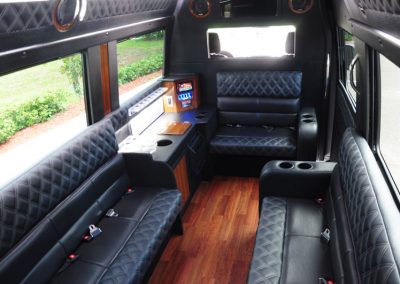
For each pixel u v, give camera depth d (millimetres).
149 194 3244
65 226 2531
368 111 2570
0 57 1969
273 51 4520
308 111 4422
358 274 1782
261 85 4473
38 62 2316
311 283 2168
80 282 2285
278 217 2791
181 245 3346
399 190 2141
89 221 2758
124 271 2369
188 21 4637
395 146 2465
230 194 4164
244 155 4391
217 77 4648
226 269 3020
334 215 2469
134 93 4086
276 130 4480
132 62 3916
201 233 3500
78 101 3049
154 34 4324
